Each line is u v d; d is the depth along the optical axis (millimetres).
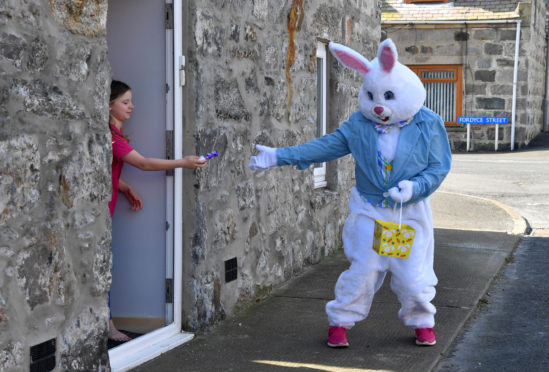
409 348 4281
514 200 11234
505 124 20891
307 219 6461
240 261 5043
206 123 4473
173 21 4219
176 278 4328
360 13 7844
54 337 3137
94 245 3387
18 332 2918
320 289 5719
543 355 4215
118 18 4285
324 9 6688
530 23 20203
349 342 4391
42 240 3037
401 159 3990
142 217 4336
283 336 4496
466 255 7062
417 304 4176
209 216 4535
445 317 4945
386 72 3939
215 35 4559
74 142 3221
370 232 4105
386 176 4047
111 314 4402
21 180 2904
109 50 4316
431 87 21266
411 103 3953
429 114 4059
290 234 6035
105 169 3436
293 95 6016
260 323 4770
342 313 4234
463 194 11719
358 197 4164
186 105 4344
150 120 4293
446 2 21031
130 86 4309
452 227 8734
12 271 2875
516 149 21062
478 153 20547
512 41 20359
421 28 20844
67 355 3227
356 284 4164
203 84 4410
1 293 2820
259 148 4246
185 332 4418
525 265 6738
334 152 4238
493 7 20625
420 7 21094
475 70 20766
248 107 5113
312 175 6547
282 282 5879
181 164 4023
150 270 4352
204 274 4512
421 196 4000
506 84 20641
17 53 2869
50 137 3070
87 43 3291
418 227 4113
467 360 4129
